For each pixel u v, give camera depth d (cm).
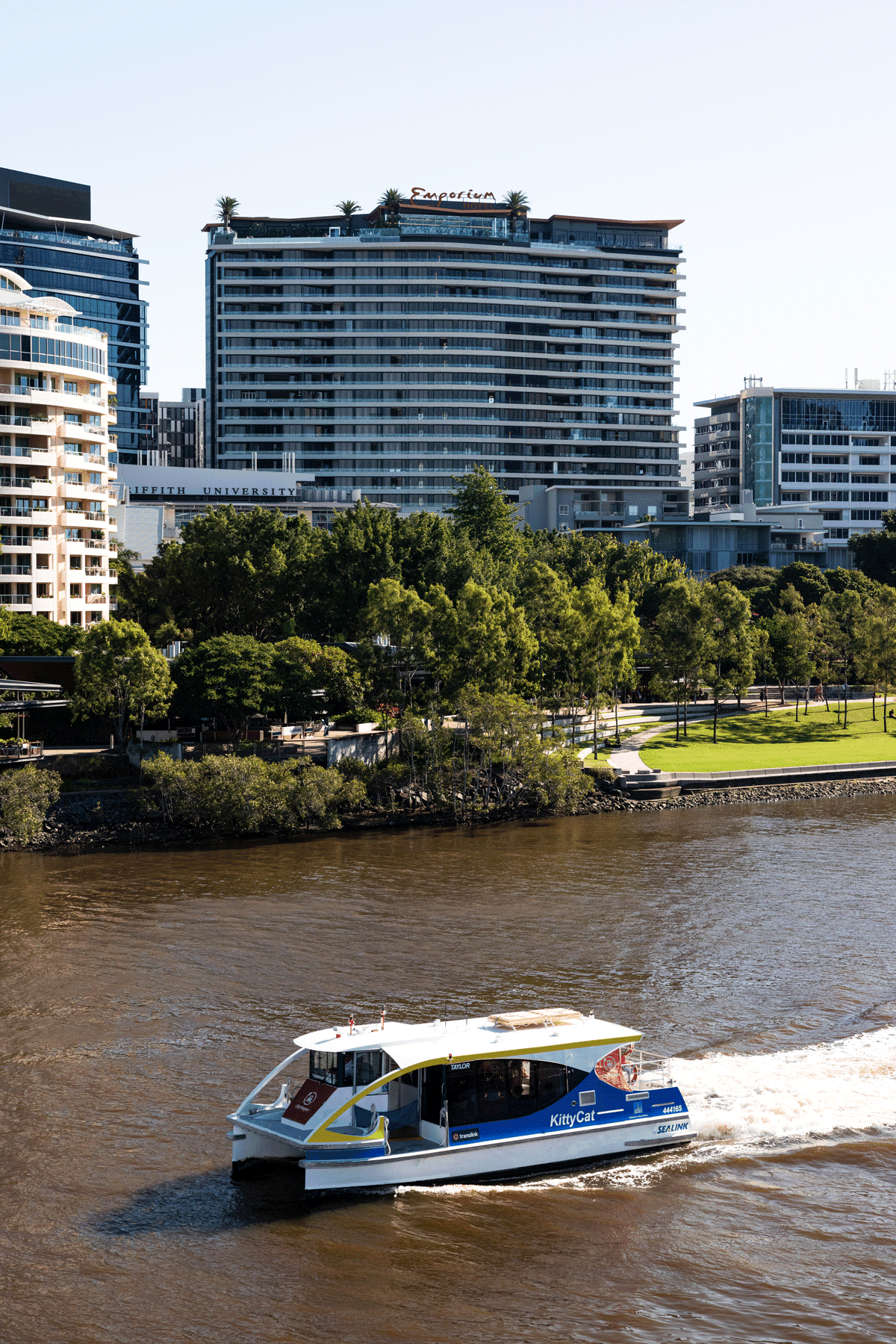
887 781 10106
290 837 7894
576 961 4953
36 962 4975
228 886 6406
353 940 5309
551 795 8662
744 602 11550
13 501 11138
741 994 4500
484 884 6431
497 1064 3153
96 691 8638
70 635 10144
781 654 12925
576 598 11800
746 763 10262
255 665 9131
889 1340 2475
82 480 11888
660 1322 2536
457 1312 2570
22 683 8375
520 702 8925
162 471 19712
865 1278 2691
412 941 5291
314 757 8750
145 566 13888
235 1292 2645
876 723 12356
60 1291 2653
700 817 8606
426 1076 3127
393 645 9744
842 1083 3647
